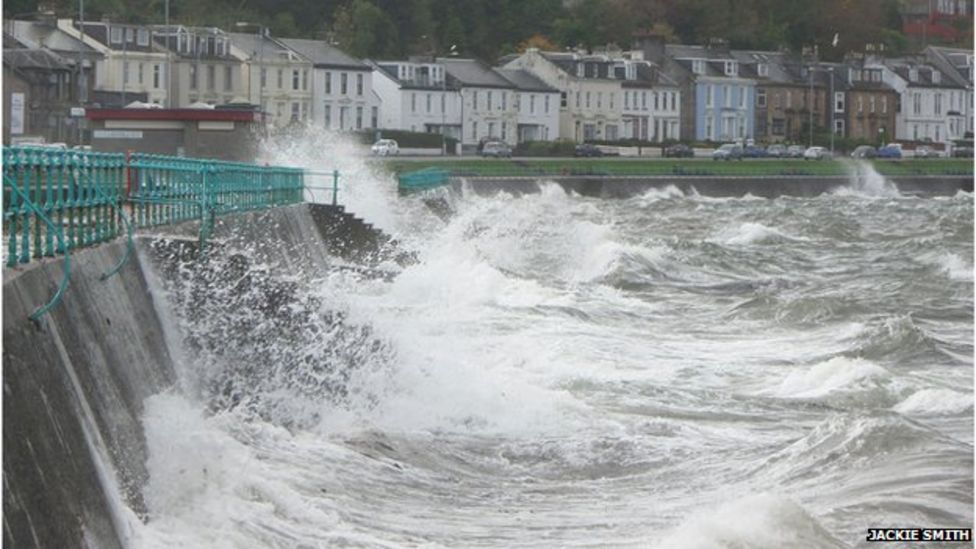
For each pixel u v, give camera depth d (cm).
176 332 4828
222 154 11150
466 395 5216
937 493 4184
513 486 4412
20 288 3142
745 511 3778
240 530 3662
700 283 10694
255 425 4562
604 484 4472
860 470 4450
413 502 4138
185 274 4894
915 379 6581
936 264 12394
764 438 5122
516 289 8694
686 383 6247
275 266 6775
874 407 5803
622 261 10981
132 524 3403
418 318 7256
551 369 6309
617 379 6188
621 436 5041
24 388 2933
